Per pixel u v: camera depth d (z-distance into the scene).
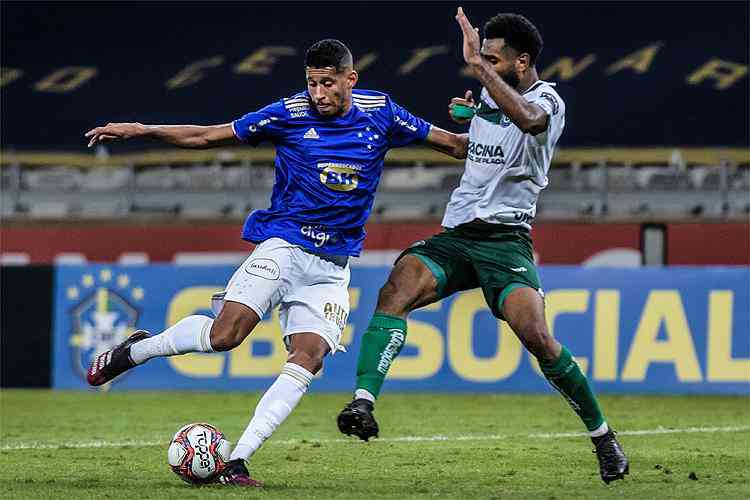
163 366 45.50
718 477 22.28
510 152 20.72
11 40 80.06
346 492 19.58
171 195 65.69
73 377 45.72
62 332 45.91
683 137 67.94
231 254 58.50
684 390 43.00
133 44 79.69
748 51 73.69
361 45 77.81
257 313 20.08
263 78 76.12
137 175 67.88
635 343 43.16
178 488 19.80
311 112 20.34
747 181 63.12
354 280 44.59
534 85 20.89
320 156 20.22
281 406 19.98
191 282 45.03
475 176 21.08
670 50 74.19
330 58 19.75
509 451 27.39
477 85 73.75
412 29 78.44
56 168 69.81
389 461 25.20
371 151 20.56
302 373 20.12
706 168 63.66
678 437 30.88
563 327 43.44
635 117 69.44
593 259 53.91
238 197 65.12
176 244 58.84
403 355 44.09
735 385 42.81
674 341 43.06
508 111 19.53
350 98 20.41
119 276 45.59
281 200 20.55
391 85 74.38
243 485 19.80
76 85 76.69
